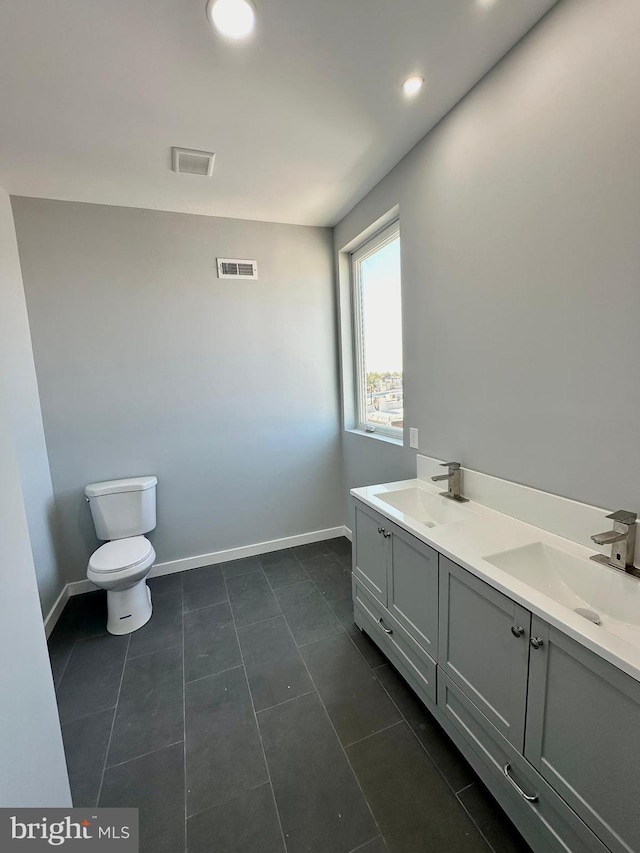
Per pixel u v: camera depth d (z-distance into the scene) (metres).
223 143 1.88
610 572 1.15
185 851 1.15
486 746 1.23
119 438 2.67
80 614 2.41
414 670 1.62
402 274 2.21
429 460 2.12
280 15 1.21
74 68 1.37
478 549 1.33
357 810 1.24
